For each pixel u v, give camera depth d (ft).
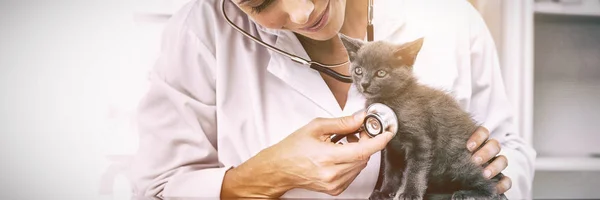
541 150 3.89
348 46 3.68
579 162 3.91
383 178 3.76
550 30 3.89
